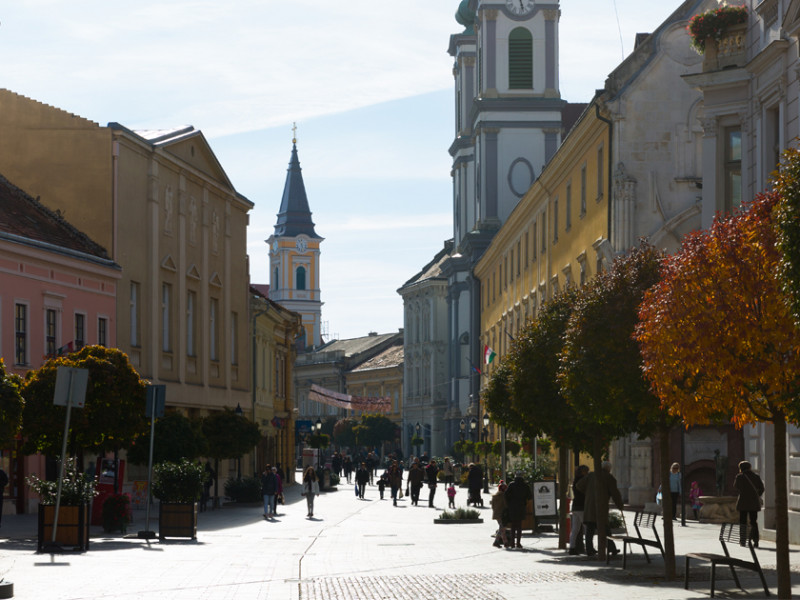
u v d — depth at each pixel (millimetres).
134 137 46188
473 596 16156
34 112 45625
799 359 14000
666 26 42938
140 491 41188
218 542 27875
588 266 47406
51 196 45156
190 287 53125
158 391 27109
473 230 91438
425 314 123938
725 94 28578
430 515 43000
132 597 16000
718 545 25031
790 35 25141
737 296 14430
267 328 72875
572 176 51219
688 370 15438
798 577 18156
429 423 122000
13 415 22312
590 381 18438
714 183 28922
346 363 145250
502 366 28922
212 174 56812
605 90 43156
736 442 38188
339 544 28031
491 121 89312
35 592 16344
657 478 39594
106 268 43812
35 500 37781
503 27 89000
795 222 12734
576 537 23781
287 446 82625
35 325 39125
